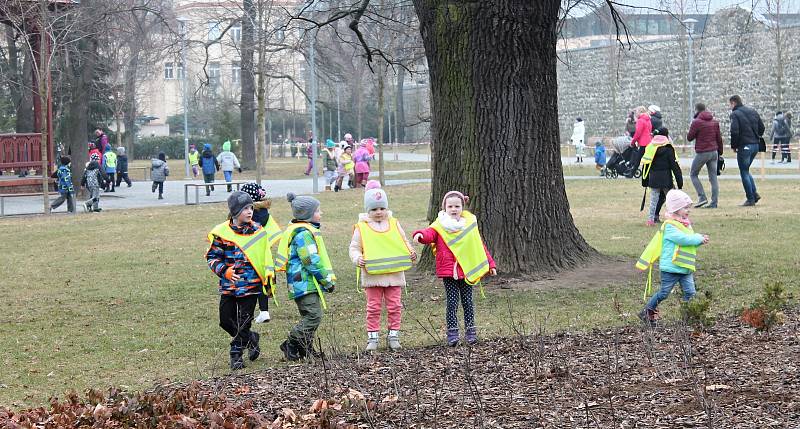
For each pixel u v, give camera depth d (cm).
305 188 3484
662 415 617
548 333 938
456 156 1266
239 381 805
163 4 4966
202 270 1545
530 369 771
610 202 2383
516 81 1253
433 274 1302
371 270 918
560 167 1308
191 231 2114
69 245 1933
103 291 1380
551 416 630
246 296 902
